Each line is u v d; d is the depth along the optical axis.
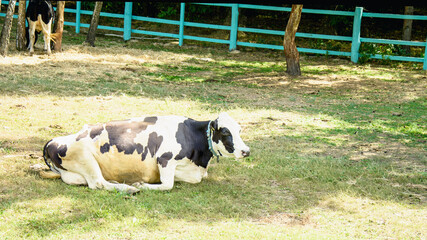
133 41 18.86
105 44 17.59
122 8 22.52
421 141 8.29
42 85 10.75
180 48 18.17
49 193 5.43
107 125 5.73
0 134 7.42
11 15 13.51
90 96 10.30
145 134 5.70
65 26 20.78
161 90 11.29
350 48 18.80
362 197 5.77
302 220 5.07
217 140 5.75
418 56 17.86
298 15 14.07
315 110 10.41
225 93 11.62
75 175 5.70
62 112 8.89
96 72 12.71
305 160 6.99
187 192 5.64
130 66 14.04
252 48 19.20
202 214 5.08
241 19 21.45
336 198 5.66
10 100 9.44
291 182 6.16
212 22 21.84
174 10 20.80
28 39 14.88
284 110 10.24
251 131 8.48
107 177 5.72
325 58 17.73
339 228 4.90
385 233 4.82
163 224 4.80
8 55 13.70
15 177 5.81
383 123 9.48
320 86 13.14
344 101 11.48
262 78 13.82
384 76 14.77
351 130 8.87
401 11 21.23
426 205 5.58
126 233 4.60
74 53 15.07
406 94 12.40
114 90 10.96
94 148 5.61
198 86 12.21
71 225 4.68
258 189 5.89
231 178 6.23
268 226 4.87
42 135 7.50
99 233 4.57
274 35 20.72
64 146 5.64
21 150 6.82
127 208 5.07
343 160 7.09
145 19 18.80
